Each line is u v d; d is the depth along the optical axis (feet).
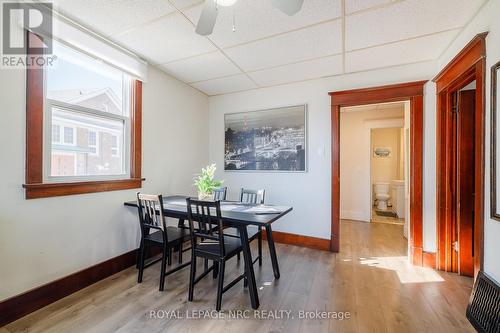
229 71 9.51
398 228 13.50
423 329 5.14
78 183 6.61
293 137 10.79
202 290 6.77
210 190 8.13
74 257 6.59
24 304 5.50
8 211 5.27
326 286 7.00
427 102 8.36
